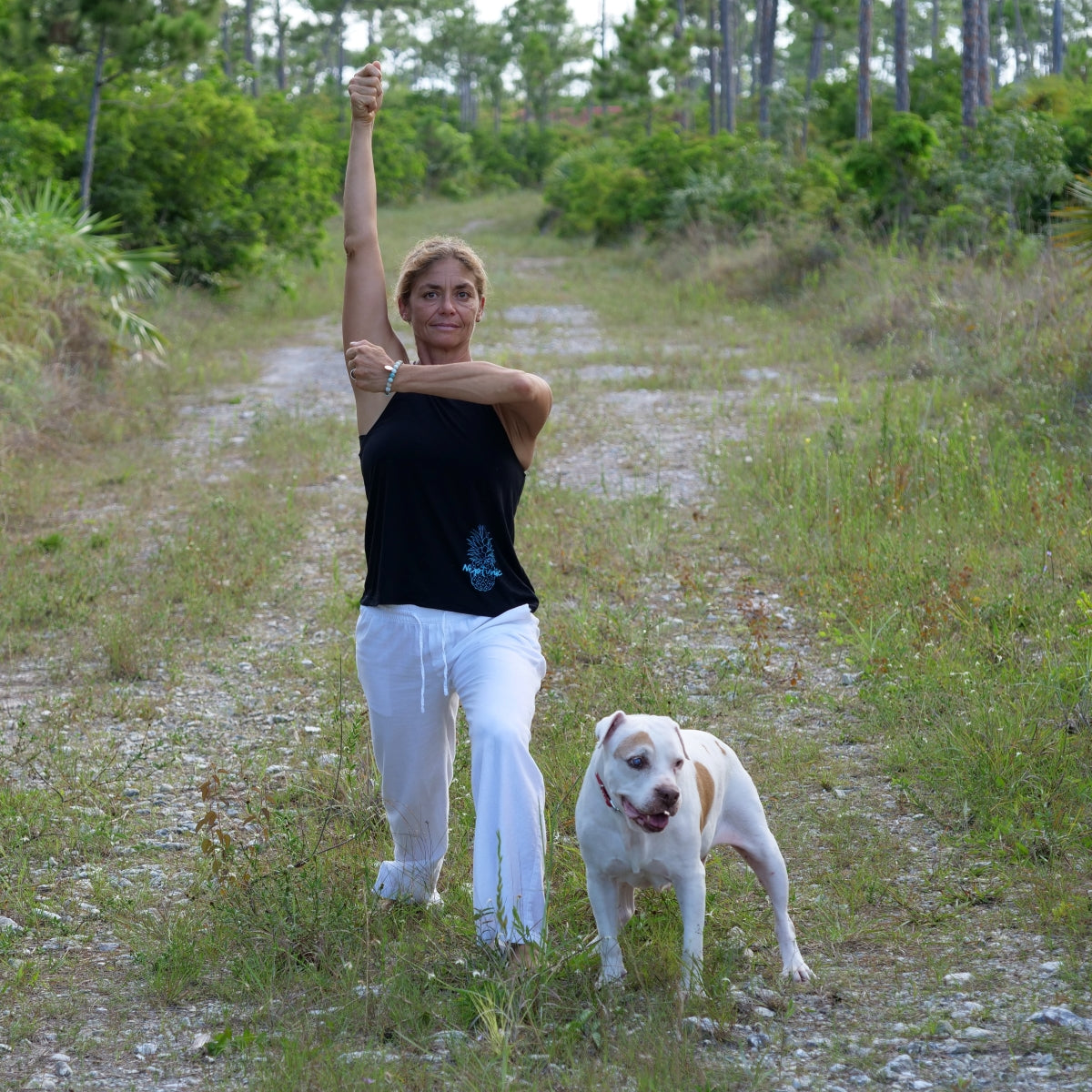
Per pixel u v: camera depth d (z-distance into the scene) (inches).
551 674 250.1
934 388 465.4
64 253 607.5
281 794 206.2
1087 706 214.5
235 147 917.2
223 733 237.9
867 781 204.4
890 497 338.3
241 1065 134.2
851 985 147.2
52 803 203.8
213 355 703.1
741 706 236.4
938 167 855.7
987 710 214.4
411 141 2618.1
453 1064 132.4
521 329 784.3
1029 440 388.8
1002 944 154.6
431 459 145.1
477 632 146.5
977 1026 136.1
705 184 1128.8
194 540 349.4
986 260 687.1
